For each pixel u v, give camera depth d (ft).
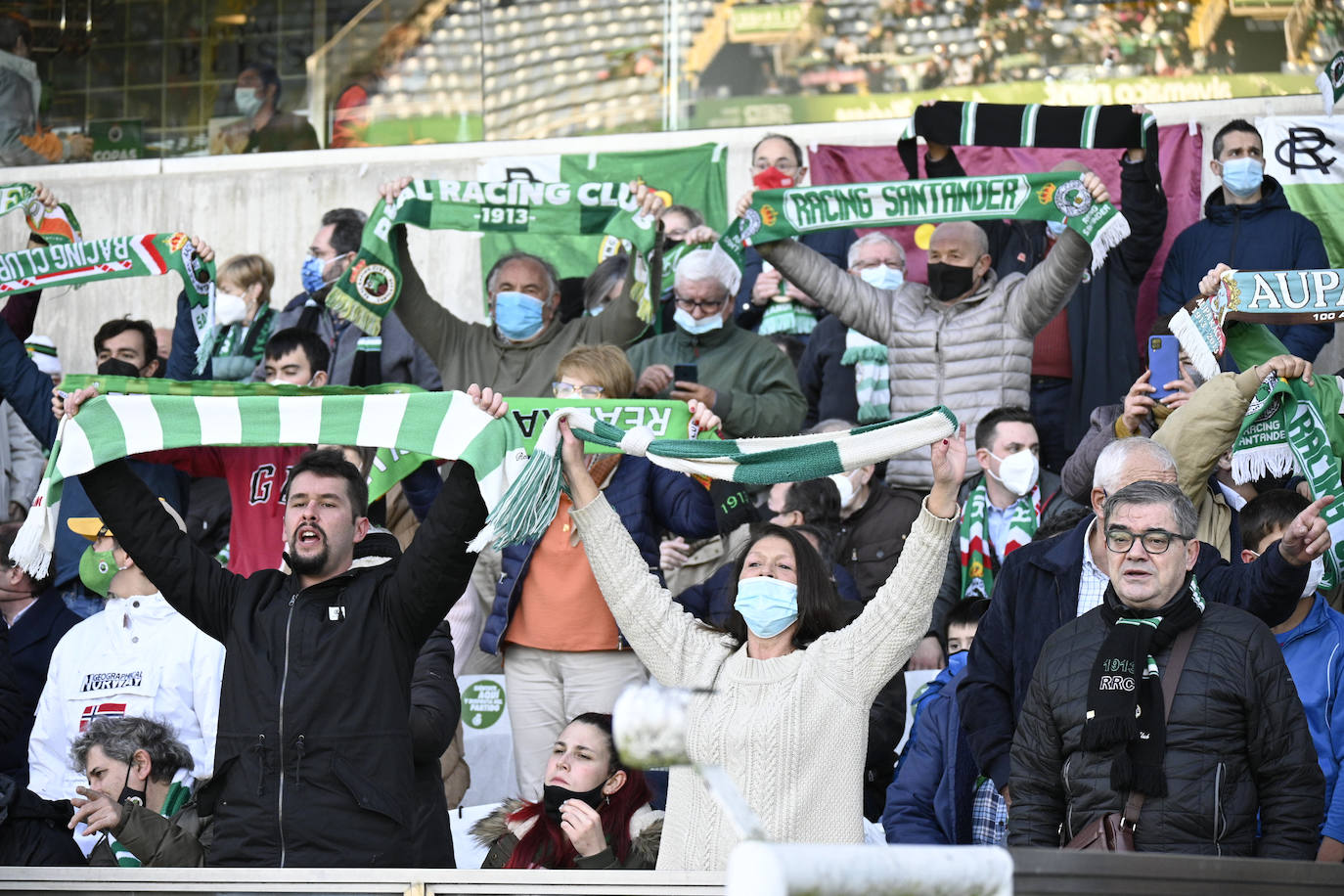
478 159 118.62
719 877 45.60
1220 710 51.34
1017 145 98.48
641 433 57.62
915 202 94.07
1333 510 68.74
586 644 78.02
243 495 83.76
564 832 60.70
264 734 55.06
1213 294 72.43
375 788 54.80
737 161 115.24
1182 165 107.14
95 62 125.80
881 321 97.45
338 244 113.70
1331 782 64.85
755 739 51.67
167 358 112.57
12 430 105.09
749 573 54.70
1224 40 114.32
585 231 95.09
